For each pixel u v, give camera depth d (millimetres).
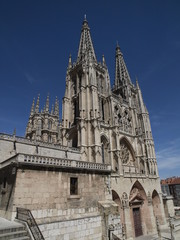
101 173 27172
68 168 22594
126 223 39281
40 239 14359
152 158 64875
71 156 42844
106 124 53969
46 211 19062
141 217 48688
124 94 76188
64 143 54625
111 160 49125
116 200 41781
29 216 15516
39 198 19062
